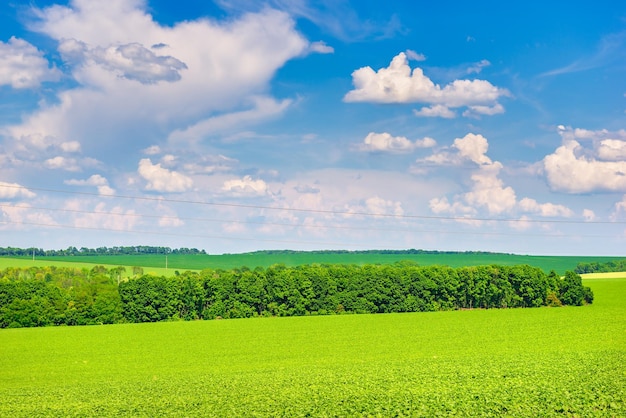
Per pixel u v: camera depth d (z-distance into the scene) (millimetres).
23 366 64750
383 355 67500
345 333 90188
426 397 33875
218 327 99562
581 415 28422
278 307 120062
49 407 36156
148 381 50094
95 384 50062
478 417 28766
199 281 117188
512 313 117312
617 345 67938
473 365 49812
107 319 108375
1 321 100750
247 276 120188
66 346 79438
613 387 34906
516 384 37156
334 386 39531
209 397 37219
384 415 29953
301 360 65438
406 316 114625
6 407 36438
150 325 103000
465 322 102875
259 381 44656
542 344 71938
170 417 31406
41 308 103625
